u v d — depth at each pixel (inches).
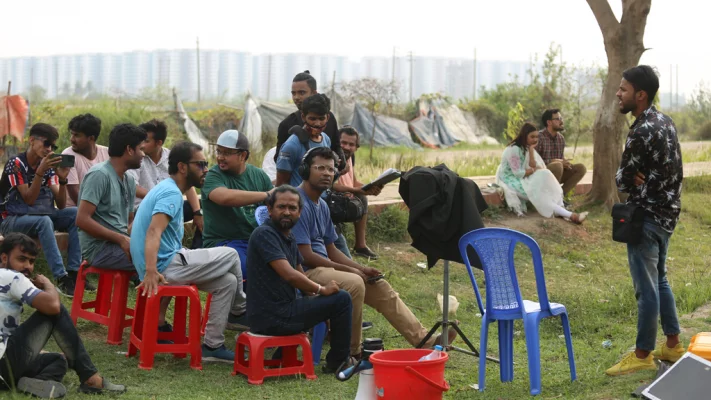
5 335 197.8
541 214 460.1
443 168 247.1
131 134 265.7
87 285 307.9
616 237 218.5
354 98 1223.5
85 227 255.8
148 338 233.0
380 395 193.8
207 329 246.7
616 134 491.8
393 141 1186.0
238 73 5241.1
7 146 706.2
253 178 274.8
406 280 362.0
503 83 1582.2
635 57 482.6
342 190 282.7
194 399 208.1
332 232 263.9
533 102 1268.5
